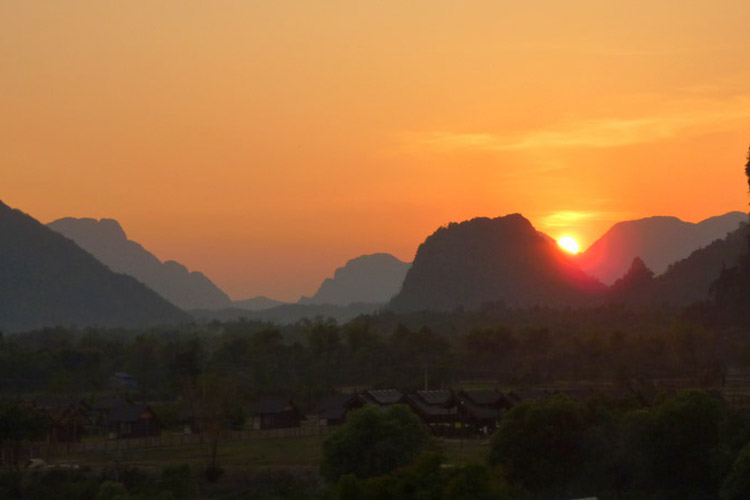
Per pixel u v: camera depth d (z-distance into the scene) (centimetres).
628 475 6688
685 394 6750
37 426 9238
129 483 7938
